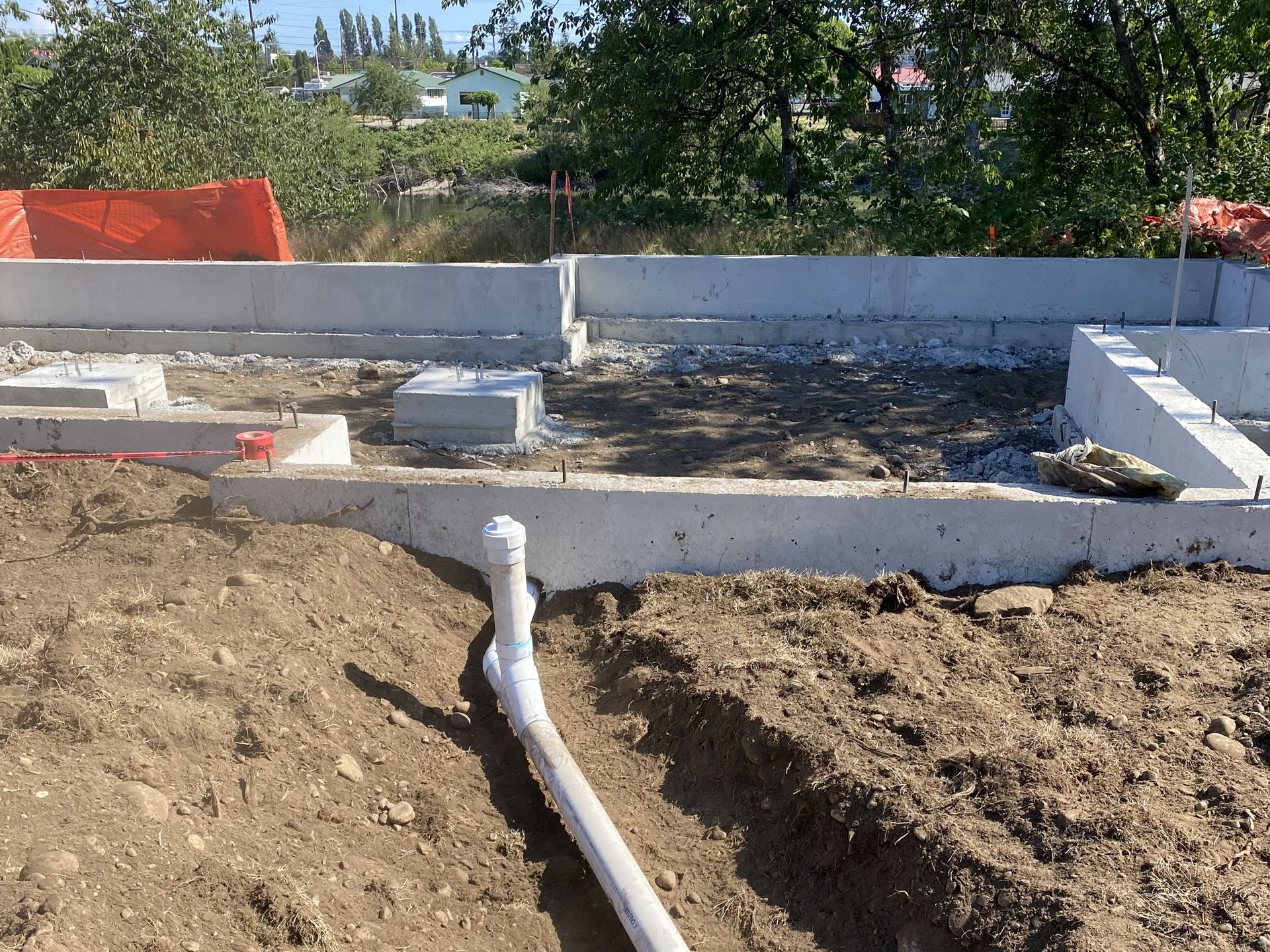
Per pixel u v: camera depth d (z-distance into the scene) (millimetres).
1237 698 4211
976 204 15000
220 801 3709
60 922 2855
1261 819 3490
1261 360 9219
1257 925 3031
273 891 3318
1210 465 6180
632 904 3555
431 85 92625
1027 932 3162
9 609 4840
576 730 4855
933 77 15766
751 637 5023
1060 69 16906
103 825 3322
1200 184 14141
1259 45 16250
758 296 12922
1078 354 9320
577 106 18547
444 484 5719
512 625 4656
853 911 3656
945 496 5520
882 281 12734
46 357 12133
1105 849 3383
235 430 6570
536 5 17516
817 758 4020
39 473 6309
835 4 16312
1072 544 5461
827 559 5664
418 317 12469
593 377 11672
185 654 4453
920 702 4359
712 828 4180
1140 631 4805
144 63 17469
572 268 12688
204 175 17484
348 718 4477
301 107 21344
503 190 40812
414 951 3410
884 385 11305
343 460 6797
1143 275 12266
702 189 18859
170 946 2988
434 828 4043
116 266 12508
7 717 3838
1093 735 4059
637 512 5668
